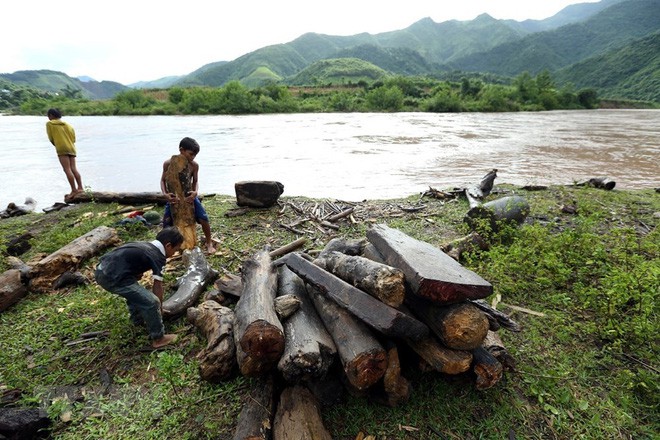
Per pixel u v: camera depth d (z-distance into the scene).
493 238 6.11
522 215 6.71
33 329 4.32
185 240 6.00
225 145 20.42
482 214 6.59
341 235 6.90
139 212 7.82
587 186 10.08
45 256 6.12
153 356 3.80
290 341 3.03
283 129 30.16
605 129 29.92
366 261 3.36
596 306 4.29
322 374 2.97
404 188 11.20
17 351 3.95
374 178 12.52
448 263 3.37
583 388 3.34
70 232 6.91
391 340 3.10
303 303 3.56
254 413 2.84
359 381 2.83
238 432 2.71
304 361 2.81
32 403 3.26
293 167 14.36
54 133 8.70
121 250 3.75
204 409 3.15
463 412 3.11
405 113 58.72
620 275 4.18
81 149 19.17
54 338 4.16
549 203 8.59
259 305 3.21
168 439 2.91
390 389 3.03
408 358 3.44
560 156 16.70
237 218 7.81
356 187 11.39
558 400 3.18
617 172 13.27
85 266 5.79
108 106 62.75
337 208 8.33
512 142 21.59
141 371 3.63
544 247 5.50
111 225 7.32
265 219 7.72
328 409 3.12
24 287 5.07
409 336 2.93
